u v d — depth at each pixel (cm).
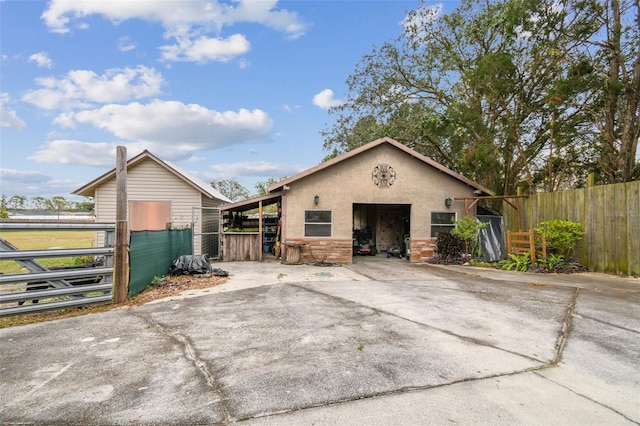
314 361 359
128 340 426
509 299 640
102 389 303
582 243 962
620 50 1149
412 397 287
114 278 620
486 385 308
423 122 1644
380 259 1358
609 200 886
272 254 1513
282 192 1246
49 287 682
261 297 668
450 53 1708
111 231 630
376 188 1257
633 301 618
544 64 1320
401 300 635
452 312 550
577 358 370
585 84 1134
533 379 321
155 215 1437
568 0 1170
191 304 612
